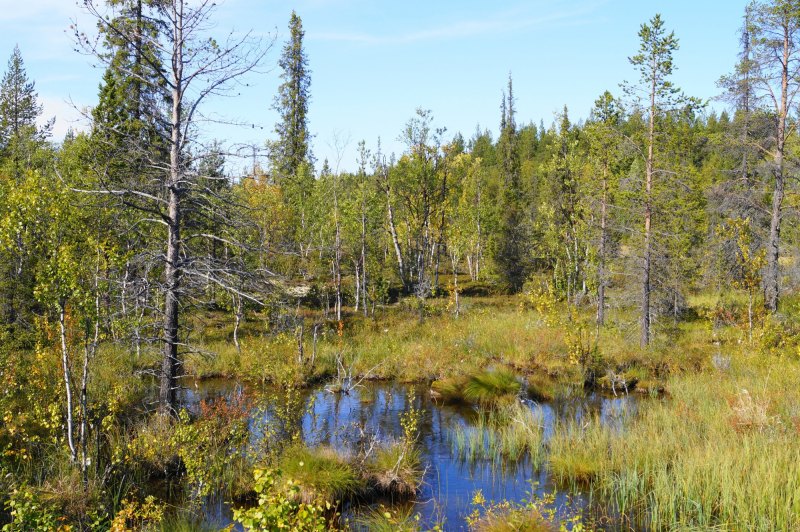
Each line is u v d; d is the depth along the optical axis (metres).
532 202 48.34
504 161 55.31
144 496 9.67
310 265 32.19
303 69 42.31
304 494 9.52
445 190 34.38
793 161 23.91
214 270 12.95
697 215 28.09
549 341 22.92
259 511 5.17
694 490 9.48
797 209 24.06
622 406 15.46
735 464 10.12
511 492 10.33
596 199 28.05
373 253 35.94
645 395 17.69
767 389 15.35
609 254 27.42
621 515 9.20
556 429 13.39
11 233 9.16
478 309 33.03
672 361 20.83
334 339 24.16
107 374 15.58
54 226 9.11
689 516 9.02
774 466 9.38
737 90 24.16
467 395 17.33
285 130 41.56
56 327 13.85
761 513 8.48
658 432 12.73
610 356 21.12
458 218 42.59
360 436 12.67
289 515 5.62
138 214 13.95
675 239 25.02
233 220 13.53
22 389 13.03
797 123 23.83
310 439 12.48
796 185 25.91
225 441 11.94
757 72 23.78
